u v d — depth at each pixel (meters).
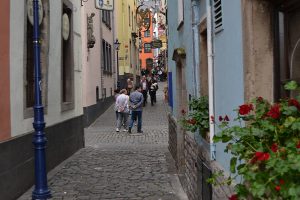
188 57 8.25
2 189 7.25
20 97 8.36
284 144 2.61
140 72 60.91
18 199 7.98
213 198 5.27
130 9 45.72
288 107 2.78
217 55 5.17
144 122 22.52
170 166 10.89
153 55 79.75
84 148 14.36
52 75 10.95
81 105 14.57
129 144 15.28
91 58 22.33
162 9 39.41
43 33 10.23
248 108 3.02
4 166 7.36
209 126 5.81
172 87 12.51
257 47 3.85
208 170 5.50
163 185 8.91
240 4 4.07
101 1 21.14
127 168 10.69
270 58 3.84
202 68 6.85
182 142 10.12
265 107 3.08
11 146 7.73
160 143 15.42
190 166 7.79
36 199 7.70
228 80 4.59
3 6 7.61
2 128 7.40
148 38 68.88
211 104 5.40
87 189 8.61
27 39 9.43
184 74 9.12
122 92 18.94
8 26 7.82
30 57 9.61
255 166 2.49
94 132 18.86
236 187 2.71
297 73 3.52
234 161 2.93
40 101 7.76
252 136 2.82
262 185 2.35
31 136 8.91
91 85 22.17
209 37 5.43
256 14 3.84
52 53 10.94
